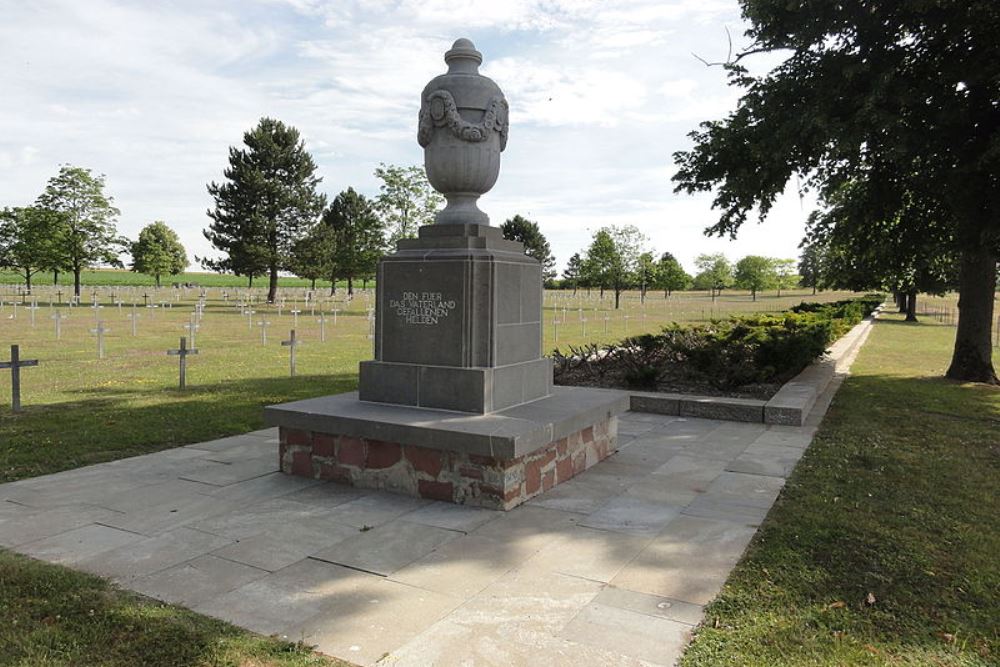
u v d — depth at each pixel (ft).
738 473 20.84
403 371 20.51
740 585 12.62
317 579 12.85
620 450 24.03
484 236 20.66
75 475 20.16
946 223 42.78
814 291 345.72
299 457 20.04
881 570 13.37
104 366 48.65
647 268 186.09
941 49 35.68
